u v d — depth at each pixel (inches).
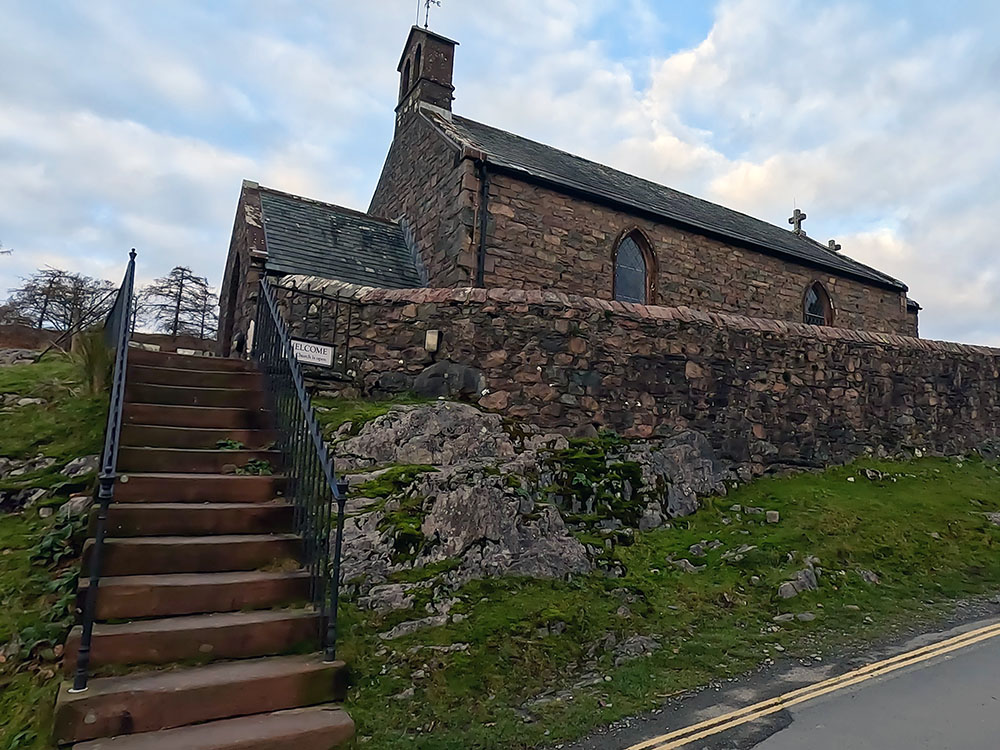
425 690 167.8
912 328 716.7
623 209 498.6
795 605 237.6
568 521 270.7
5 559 187.6
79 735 131.7
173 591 167.6
